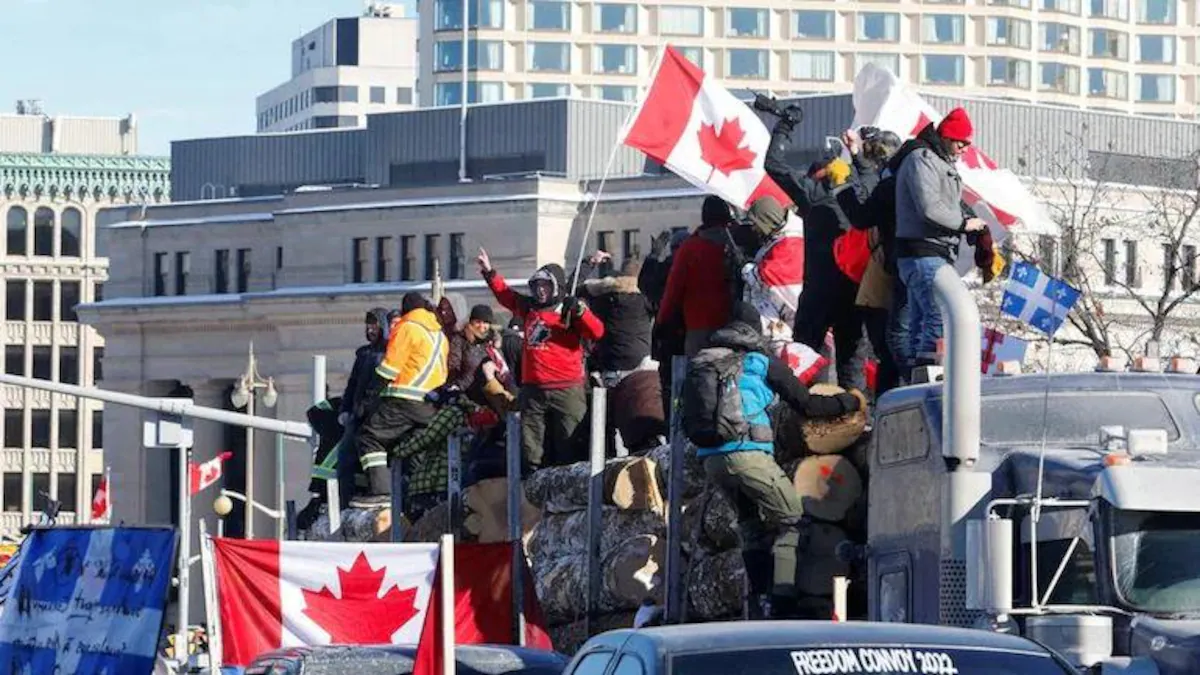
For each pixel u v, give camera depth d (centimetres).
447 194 12069
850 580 2008
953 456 1653
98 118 19088
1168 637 1514
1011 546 1562
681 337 2377
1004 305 2295
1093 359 6581
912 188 2009
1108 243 8669
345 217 12375
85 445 17262
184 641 2683
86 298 17338
